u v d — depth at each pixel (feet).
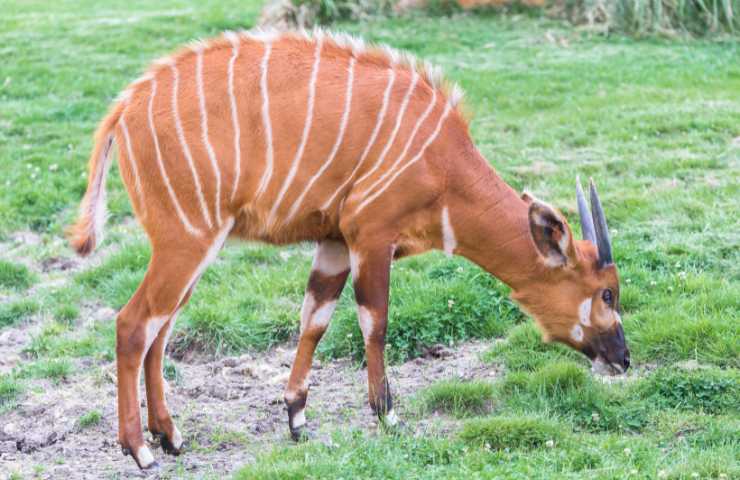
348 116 25.11
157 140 24.56
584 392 27.20
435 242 26.43
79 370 31.35
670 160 43.50
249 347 32.71
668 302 31.76
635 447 23.86
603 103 52.70
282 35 26.16
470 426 24.94
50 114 54.24
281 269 37.06
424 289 33.50
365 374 30.63
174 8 81.10
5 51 65.36
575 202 39.45
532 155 45.70
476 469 22.93
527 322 31.65
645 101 52.44
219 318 33.14
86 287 37.14
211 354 32.48
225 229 24.95
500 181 26.66
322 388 29.71
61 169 46.85
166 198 24.56
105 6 83.56
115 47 66.64
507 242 26.40
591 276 26.68
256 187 24.89
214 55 25.49
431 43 66.64
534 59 62.54
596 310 26.78
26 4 85.15
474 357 30.78
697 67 59.16
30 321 35.09
